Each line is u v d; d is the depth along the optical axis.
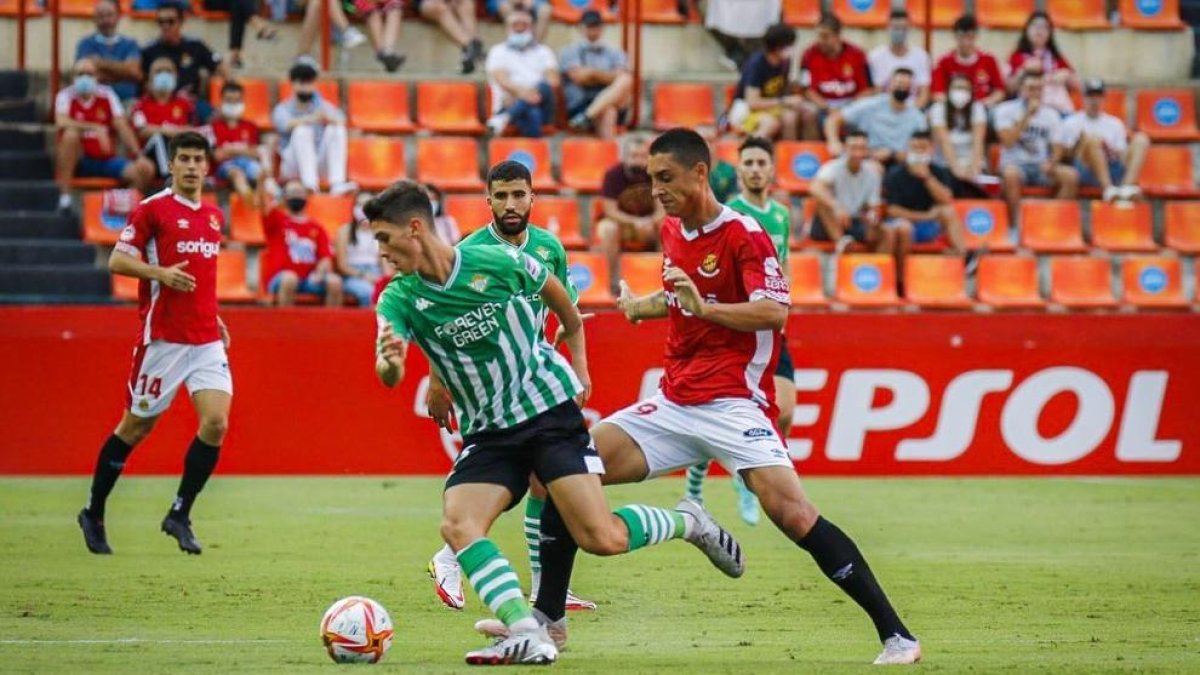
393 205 19.98
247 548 34.50
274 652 22.11
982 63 64.50
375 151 61.78
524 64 63.28
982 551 35.03
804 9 70.12
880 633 21.41
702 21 69.38
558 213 60.28
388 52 65.44
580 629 24.94
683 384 22.69
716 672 20.42
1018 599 28.27
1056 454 50.88
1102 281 61.84
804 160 62.69
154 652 22.11
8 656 21.69
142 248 32.69
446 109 64.88
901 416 50.28
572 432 21.02
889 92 62.31
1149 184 67.38
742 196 35.84
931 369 50.34
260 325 48.78
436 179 62.12
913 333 50.31
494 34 68.62
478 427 20.98
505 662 20.52
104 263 57.56
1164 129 69.44
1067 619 26.03
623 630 24.86
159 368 33.00
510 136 63.19
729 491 47.69
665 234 23.41
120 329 48.50
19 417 48.19
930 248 60.66
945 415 50.47
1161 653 22.50
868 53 69.56
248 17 65.00
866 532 38.16
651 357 49.41
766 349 22.72
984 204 62.59
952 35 70.38
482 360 20.64
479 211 59.81
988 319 50.59
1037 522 40.12
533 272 20.89
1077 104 67.50
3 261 57.03
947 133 63.41
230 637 23.62
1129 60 72.06
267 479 48.25
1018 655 22.23
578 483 20.69
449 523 20.61
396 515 40.50
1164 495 46.12
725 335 22.62
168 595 27.89
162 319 32.94
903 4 70.81
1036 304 60.72
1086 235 64.50
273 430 48.88
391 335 19.55
